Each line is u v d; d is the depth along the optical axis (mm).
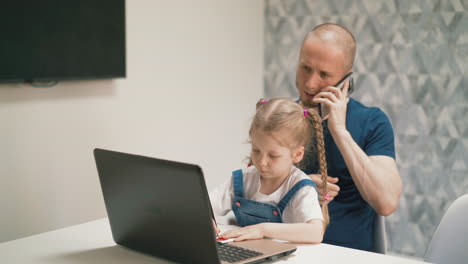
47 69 2168
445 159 2986
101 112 2477
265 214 1536
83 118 2396
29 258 1321
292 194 1498
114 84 2525
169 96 2830
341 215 1854
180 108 2904
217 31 3098
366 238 1853
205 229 1164
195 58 2969
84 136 2410
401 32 3010
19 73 2072
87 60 2324
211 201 1604
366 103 3137
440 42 2934
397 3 3004
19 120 2143
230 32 3189
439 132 2984
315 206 1474
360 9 3098
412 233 3094
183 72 2902
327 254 1346
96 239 1482
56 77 2205
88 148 2434
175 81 2857
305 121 1488
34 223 2242
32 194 2223
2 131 2090
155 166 1204
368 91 3127
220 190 1634
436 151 3002
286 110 1432
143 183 1255
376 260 1307
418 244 3082
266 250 1303
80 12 2270
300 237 1412
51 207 2303
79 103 2373
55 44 2188
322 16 3217
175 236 1239
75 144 2375
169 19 2785
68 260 1309
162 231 1268
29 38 2092
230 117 3258
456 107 2930
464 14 2867
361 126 1889
